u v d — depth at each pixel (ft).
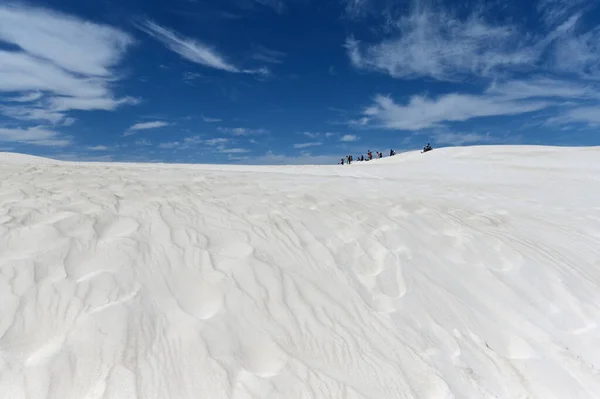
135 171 32.89
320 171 61.16
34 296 10.52
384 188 31.73
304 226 17.84
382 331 11.61
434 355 10.98
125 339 9.50
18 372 8.25
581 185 44.04
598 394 10.23
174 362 9.13
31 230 13.87
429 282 14.79
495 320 13.26
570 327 13.34
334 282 13.67
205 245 14.71
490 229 21.24
